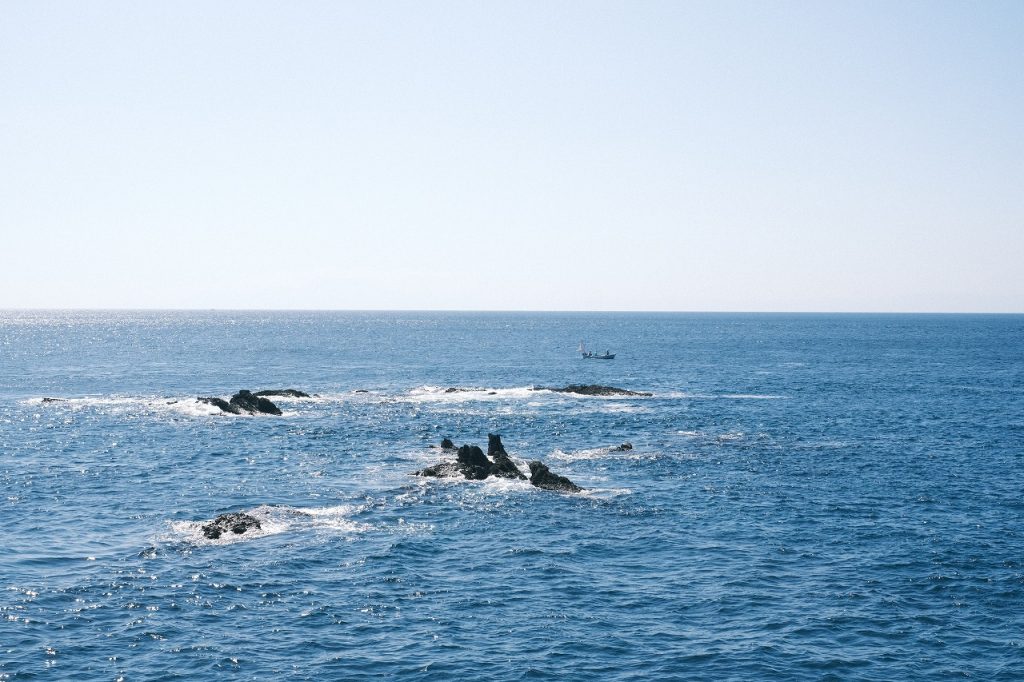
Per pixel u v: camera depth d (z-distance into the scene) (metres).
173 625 29.12
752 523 42.50
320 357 173.12
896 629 29.31
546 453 63.34
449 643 28.06
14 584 32.56
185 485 51.22
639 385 116.75
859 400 97.62
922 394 103.88
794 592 32.72
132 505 45.88
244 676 25.56
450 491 49.62
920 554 37.16
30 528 40.72
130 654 26.89
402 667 26.33
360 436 70.94
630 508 45.62
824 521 42.81
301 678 25.50
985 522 42.47
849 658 27.14
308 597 31.88
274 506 44.50
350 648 27.62
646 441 68.56
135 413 84.12
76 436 69.81
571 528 41.56
